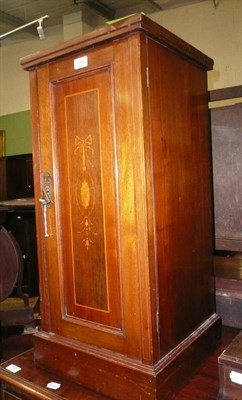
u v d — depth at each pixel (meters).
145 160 1.12
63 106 1.29
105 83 1.18
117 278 1.20
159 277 1.18
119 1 4.49
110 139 1.18
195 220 1.40
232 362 1.09
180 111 1.30
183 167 1.32
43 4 4.46
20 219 2.72
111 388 1.22
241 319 1.70
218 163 1.72
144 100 1.11
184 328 1.32
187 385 1.26
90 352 1.26
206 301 1.49
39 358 1.43
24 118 5.40
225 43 4.09
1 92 5.60
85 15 4.61
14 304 2.18
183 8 4.30
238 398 1.09
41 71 1.34
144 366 1.15
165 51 1.21
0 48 5.54
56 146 1.33
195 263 1.40
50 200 1.36
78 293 1.31
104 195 1.21
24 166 4.50
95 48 1.19
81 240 1.29
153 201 1.15
